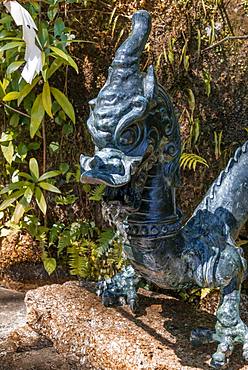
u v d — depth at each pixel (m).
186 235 1.68
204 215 1.72
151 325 1.84
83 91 2.54
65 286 2.14
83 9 2.47
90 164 1.43
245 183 1.78
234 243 1.69
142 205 1.59
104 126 1.44
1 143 2.62
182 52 2.30
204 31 2.29
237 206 1.76
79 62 2.53
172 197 1.64
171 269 1.65
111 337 1.75
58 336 1.91
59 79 2.57
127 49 1.48
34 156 2.69
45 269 2.63
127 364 1.65
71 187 2.62
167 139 1.57
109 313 1.91
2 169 2.74
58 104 2.52
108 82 1.49
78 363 1.81
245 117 2.27
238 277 1.63
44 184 2.48
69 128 2.57
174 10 2.32
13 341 1.96
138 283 1.96
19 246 2.70
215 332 1.64
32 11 2.39
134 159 1.44
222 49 2.28
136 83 1.47
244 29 2.25
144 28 1.49
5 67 2.59
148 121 1.49
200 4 2.29
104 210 1.63
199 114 2.32
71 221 2.63
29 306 2.06
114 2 2.43
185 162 2.24
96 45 2.49
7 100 2.48
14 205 2.71
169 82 2.35
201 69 2.30
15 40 2.43
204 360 1.63
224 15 2.27
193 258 1.64
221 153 2.31
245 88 2.26
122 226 1.63
